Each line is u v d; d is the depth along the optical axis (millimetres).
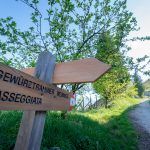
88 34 7340
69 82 2389
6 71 1667
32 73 2590
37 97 2070
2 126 4359
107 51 7238
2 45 5793
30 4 6109
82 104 17812
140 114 19062
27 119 2193
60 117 6395
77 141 5059
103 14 7320
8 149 3516
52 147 4141
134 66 7328
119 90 21875
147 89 99500
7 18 5625
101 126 8461
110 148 6055
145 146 8555
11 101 1712
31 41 6562
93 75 2275
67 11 6699
